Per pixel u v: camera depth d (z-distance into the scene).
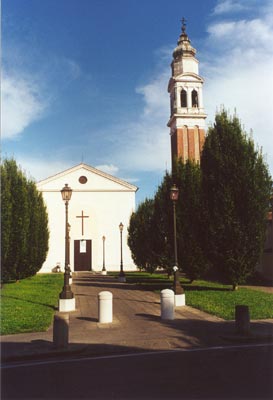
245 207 21.17
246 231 21.08
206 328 11.70
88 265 50.91
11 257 27.34
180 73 54.91
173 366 7.88
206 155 22.69
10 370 7.85
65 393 6.43
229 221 21.06
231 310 14.65
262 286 24.77
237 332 10.55
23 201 27.94
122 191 52.59
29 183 32.22
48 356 8.88
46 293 21.94
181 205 24.72
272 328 11.42
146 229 36.69
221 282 27.64
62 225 50.97
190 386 6.66
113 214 52.06
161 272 44.59
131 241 42.12
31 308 15.67
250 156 21.73
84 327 12.12
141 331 11.38
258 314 13.70
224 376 7.17
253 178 21.28
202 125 52.94
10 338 10.55
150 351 9.22
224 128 22.28
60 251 50.34
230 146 21.84
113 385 6.78
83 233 51.25
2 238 25.97
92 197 52.03
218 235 21.27
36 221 31.28
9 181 26.84
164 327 11.94
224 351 9.09
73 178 51.94
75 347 9.38
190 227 24.48
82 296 21.36
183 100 54.22
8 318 13.16
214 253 21.42
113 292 22.95
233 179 21.39
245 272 21.25
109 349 9.38
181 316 13.94
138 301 18.53
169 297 13.42
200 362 8.14
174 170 25.88
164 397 6.18
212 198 21.81
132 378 7.14
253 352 8.96
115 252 51.44
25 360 8.65
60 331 9.32
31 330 11.49
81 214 51.50
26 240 28.47
